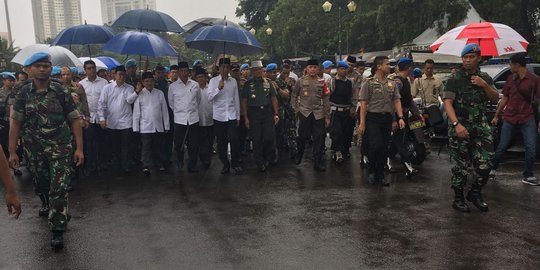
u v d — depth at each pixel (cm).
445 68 1362
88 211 587
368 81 671
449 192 639
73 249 458
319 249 444
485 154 539
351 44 2980
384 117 669
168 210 582
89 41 904
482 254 423
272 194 651
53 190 461
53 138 472
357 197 625
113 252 447
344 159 898
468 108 536
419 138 770
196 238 480
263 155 831
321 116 796
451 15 1953
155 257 432
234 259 424
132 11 942
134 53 807
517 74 672
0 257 442
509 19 1975
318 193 651
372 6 2695
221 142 789
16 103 473
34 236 502
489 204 576
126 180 764
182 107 802
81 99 764
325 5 2578
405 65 735
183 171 828
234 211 572
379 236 475
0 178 280
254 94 789
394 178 732
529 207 561
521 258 413
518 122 675
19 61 809
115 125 814
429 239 463
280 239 472
